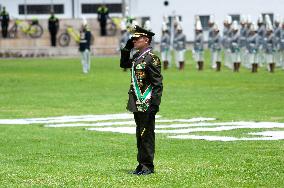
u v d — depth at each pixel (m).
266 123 51.72
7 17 147.25
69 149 41.53
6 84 86.44
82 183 32.09
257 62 107.69
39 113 60.16
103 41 151.50
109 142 44.06
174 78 93.94
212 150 40.38
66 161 37.50
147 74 33.09
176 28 114.62
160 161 37.00
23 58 142.38
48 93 75.81
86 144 43.31
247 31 109.38
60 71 107.12
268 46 108.25
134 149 41.25
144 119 33.22
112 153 39.91
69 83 87.00
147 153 33.59
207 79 91.88
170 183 31.95
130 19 113.75
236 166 35.38
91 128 50.81
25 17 163.75
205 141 43.78
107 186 31.50
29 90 79.12
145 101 33.03
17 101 68.94
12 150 41.44
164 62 113.56
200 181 32.28
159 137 45.69
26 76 98.00
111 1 166.75
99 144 43.28
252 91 75.81
